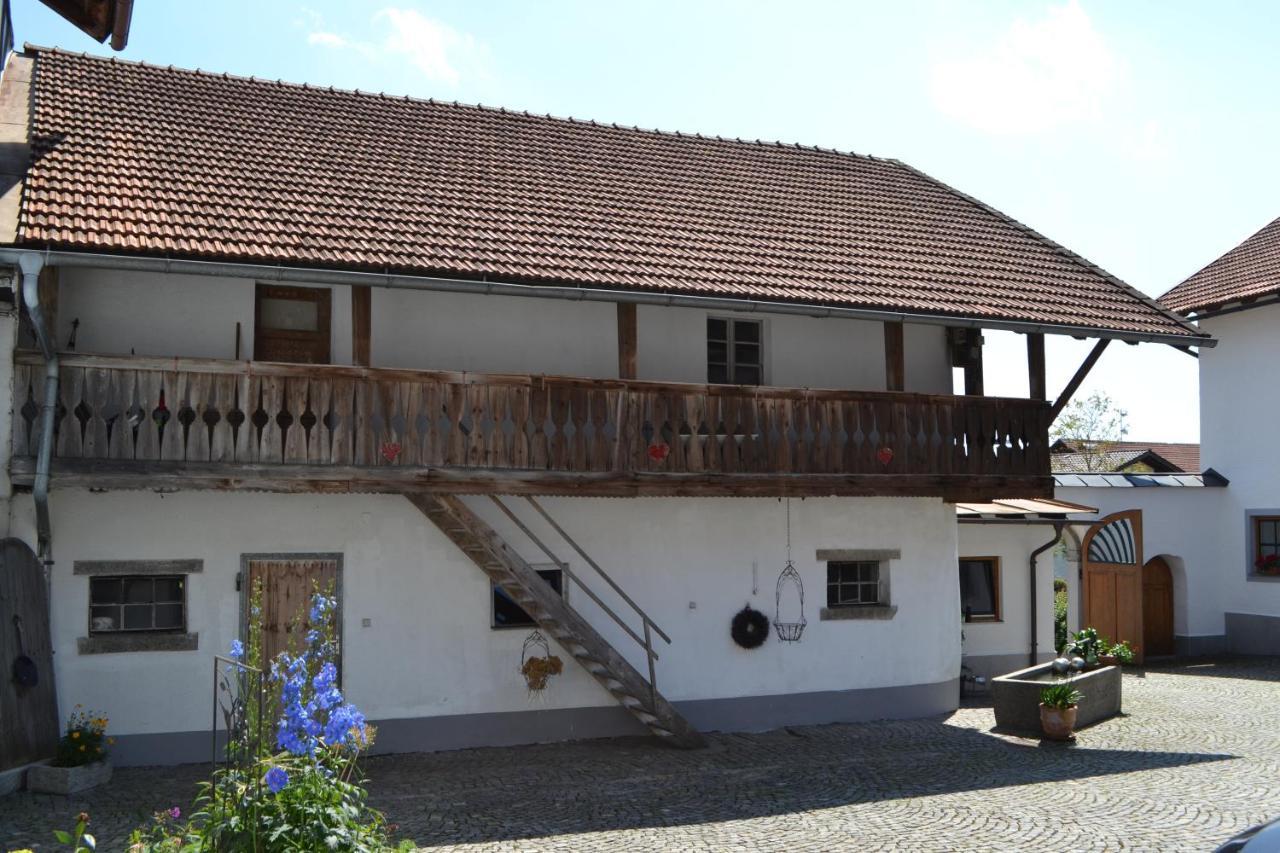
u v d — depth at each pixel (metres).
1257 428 24.17
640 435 13.69
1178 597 24.48
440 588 13.89
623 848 9.70
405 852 7.07
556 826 10.38
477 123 17.45
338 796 6.93
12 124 13.67
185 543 12.88
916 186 20.12
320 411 12.34
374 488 12.46
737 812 10.93
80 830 6.30
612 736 14.67
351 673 13.45
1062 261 18.17
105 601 12.73
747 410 14.28
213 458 11.94
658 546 15.05
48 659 12.04
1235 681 20.41
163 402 11.85
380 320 14.21
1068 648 18.08
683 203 16.66
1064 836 10.10
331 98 16.81
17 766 11.28
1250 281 24.50
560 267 13.33
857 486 14.77
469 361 14.59
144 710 12.60
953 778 12.43
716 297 13.63
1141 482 24.09
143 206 12.32
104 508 12.58
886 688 16.25
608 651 13.66
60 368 11.52
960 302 15.34
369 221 13.45
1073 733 14.74
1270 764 13.17
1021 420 15.85
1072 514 20.22
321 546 13.42
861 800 11.42
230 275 11.69
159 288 13.25
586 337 15.23
